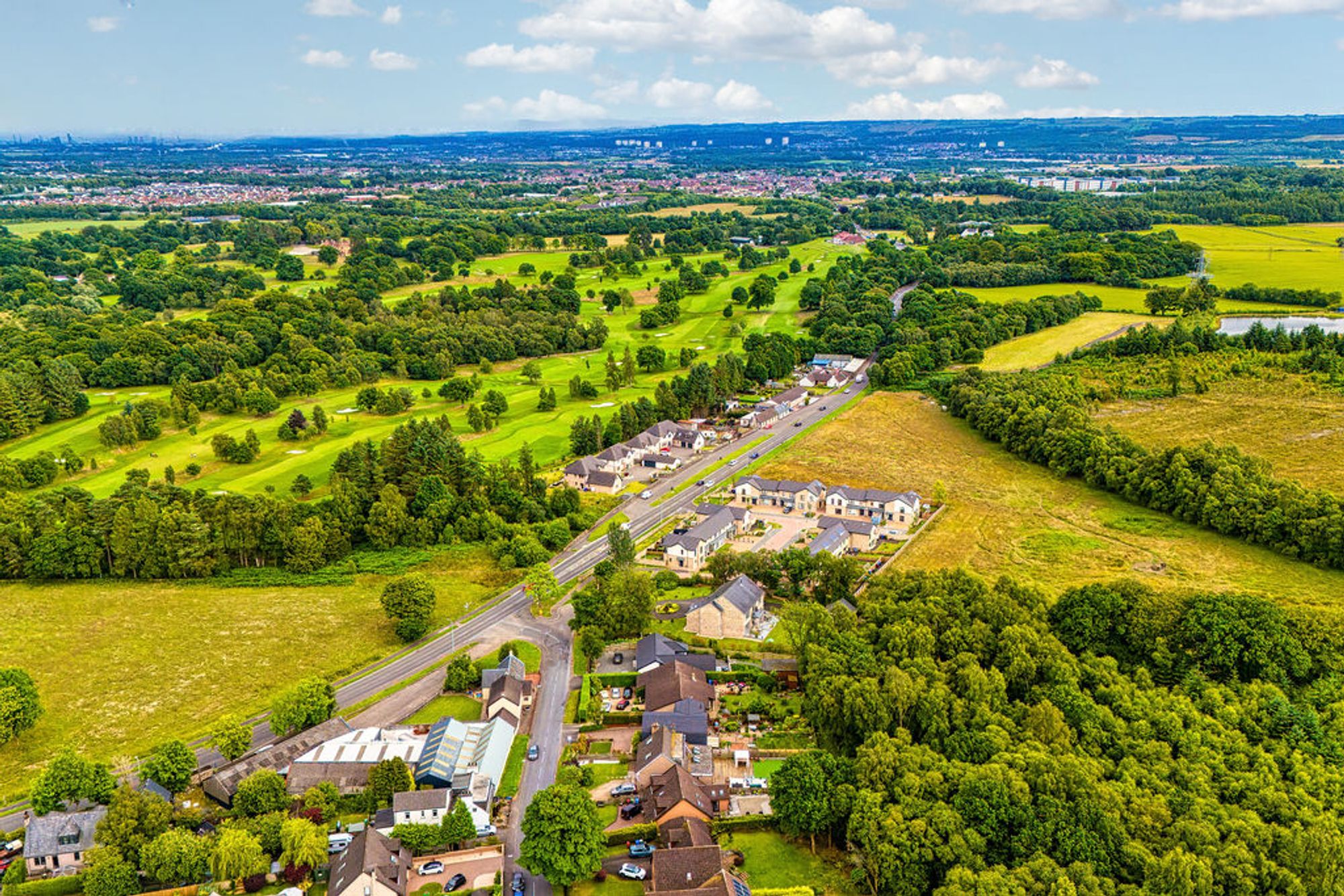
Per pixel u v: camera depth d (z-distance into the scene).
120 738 133.75
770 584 174.62
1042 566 186.25
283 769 124.62
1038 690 127.44
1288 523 189.25
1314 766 113.19
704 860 102.25
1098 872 96.12
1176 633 140.88
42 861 107.81
